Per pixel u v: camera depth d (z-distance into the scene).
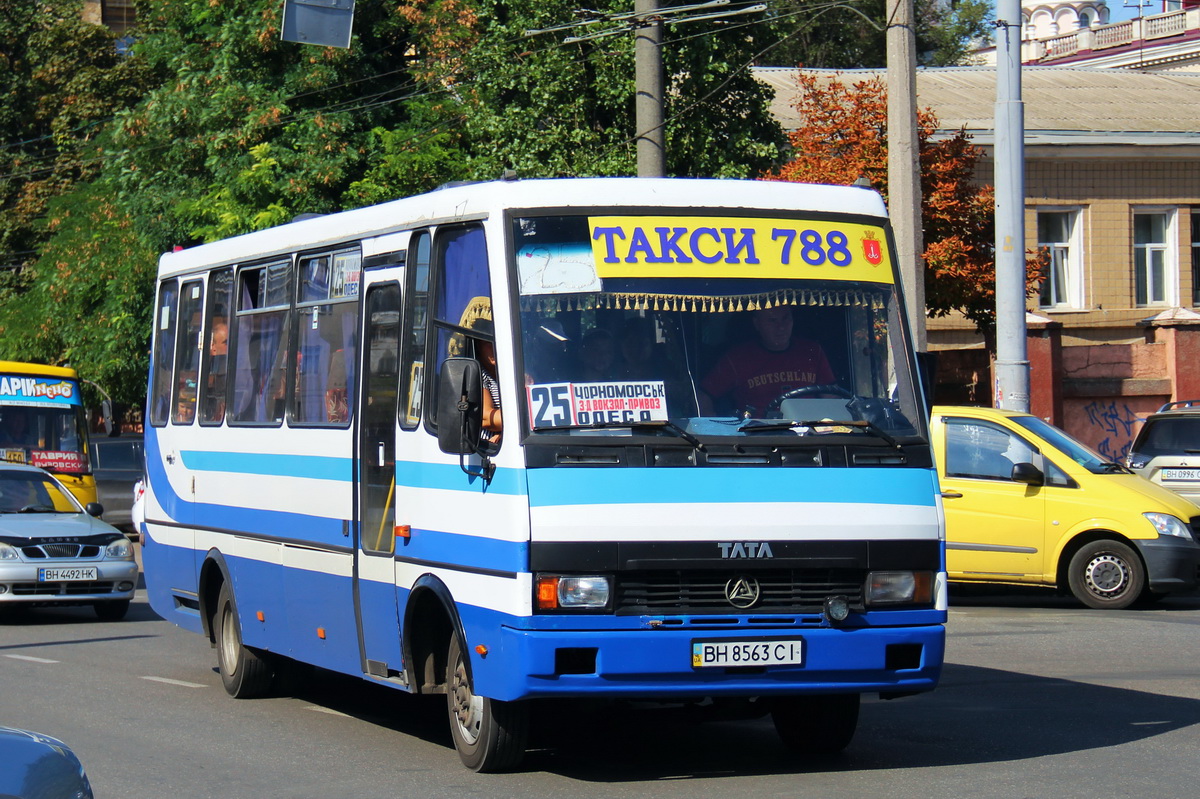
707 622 7.75
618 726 10.27
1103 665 12.48
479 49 27.77
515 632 7.62
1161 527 16.22
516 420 7.79
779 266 8.46
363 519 9.42
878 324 8.54
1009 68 20.09
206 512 12.17
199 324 12.74
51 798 4.61
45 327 39.59
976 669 12.35
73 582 17.36
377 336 9.45
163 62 37.41
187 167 35.28
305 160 32.56
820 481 8.02
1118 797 7.65
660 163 20.89
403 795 8.02
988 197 25.34
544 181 8.33
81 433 25.58
